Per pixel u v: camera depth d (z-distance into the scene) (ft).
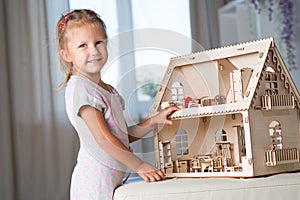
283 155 3.95
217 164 4.11
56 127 8.46
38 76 8.46
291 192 3.76
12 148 8.29
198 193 3.66
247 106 3.82
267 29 8.07
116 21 8.77
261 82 3.94
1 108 8.19
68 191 8.41
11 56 8.36
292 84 4.15
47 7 8.51
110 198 3.92
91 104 3.95
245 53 4.13
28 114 8.39
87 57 4.06
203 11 9.24
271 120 4.01
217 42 9.33
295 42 7.93
